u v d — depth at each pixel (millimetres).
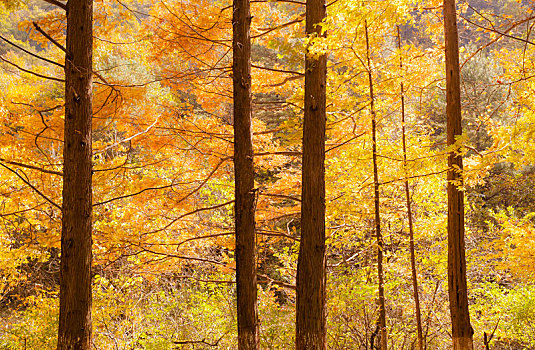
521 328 8414
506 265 9133
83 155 4195
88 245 4148
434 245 8703
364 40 6637
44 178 6742
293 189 8195
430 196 9289
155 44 6891
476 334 8836
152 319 8156
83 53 4270
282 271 8781
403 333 8188
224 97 7641
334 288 7074
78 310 3988
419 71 6992
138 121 7020
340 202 7207
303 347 4562
